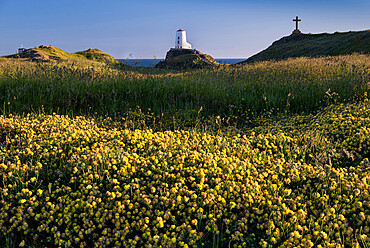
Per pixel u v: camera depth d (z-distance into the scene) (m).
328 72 11.02
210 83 9.50
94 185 3.45
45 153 4.21
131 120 7.12
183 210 3.31
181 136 5.48
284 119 6.96
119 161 4.02
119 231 2.92
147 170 3.92
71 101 8.15
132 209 3.27
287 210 3.01
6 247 2.86
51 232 3.01
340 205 3.25
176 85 9.27
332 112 6.86
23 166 3.79
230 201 3.31
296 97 8.31
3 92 8.26
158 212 3.10
